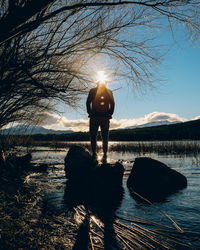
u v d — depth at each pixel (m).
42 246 2.27
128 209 3.78
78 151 6.43
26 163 8.23
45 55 2.53
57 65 2.68
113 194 4.92
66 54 2.64
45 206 3.77
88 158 6.22
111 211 3.66
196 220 3.21
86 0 2.32
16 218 2.94
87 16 2.54
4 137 6.39
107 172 5.39
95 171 5.46
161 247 2.43
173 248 2.40
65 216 3.33
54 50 2.65
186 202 4.16
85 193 4.88
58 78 2.69
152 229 2.90
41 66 2.68
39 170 7.78
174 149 15.45
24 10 1.47
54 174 7.19
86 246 2.38
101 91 5.05
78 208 3.77
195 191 5.08
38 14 2.38
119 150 17.03
